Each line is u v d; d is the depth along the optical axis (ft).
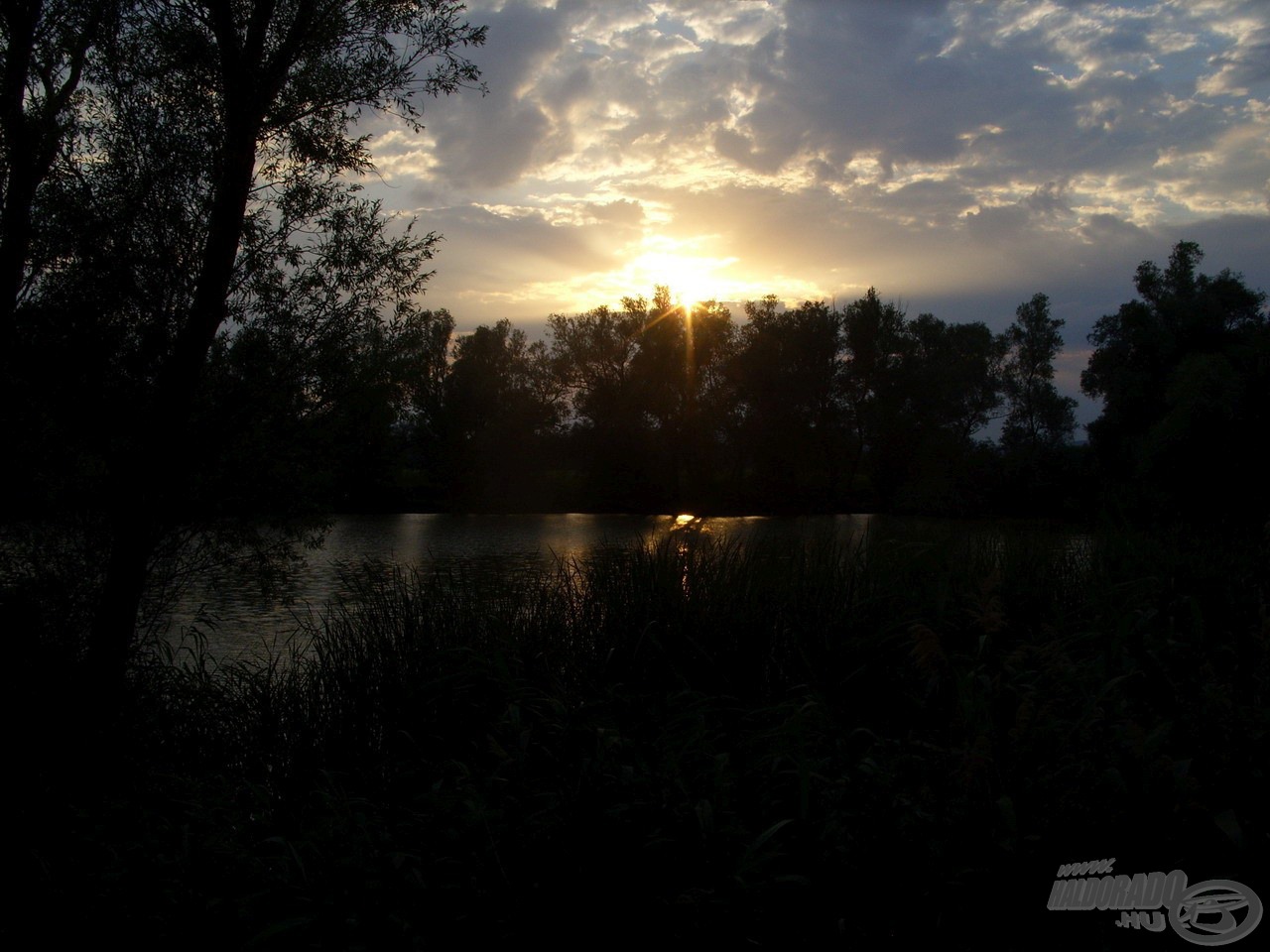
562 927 8.93
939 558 20.51
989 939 8.62
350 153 23.89
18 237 20.81
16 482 20.76
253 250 23.11
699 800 9.86
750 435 135.23
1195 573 19.86
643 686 16.75
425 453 132.16
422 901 9.50
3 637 17.46
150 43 21.99
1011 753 9.59
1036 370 182.29
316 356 24.00
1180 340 90.12
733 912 8.83
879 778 10.07
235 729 17.61
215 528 23.38
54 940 10.21
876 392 137.80
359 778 14.74
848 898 9.05
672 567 19.47
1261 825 8.84
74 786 14.64
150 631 22.43
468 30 24.02
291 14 22.80
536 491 139.23
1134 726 9.17
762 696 15.90
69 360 20.95
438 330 33.96
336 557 66.08
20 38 20.65
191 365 21.12
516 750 11.68
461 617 19.22
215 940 9.73
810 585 18.72
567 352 146.10
